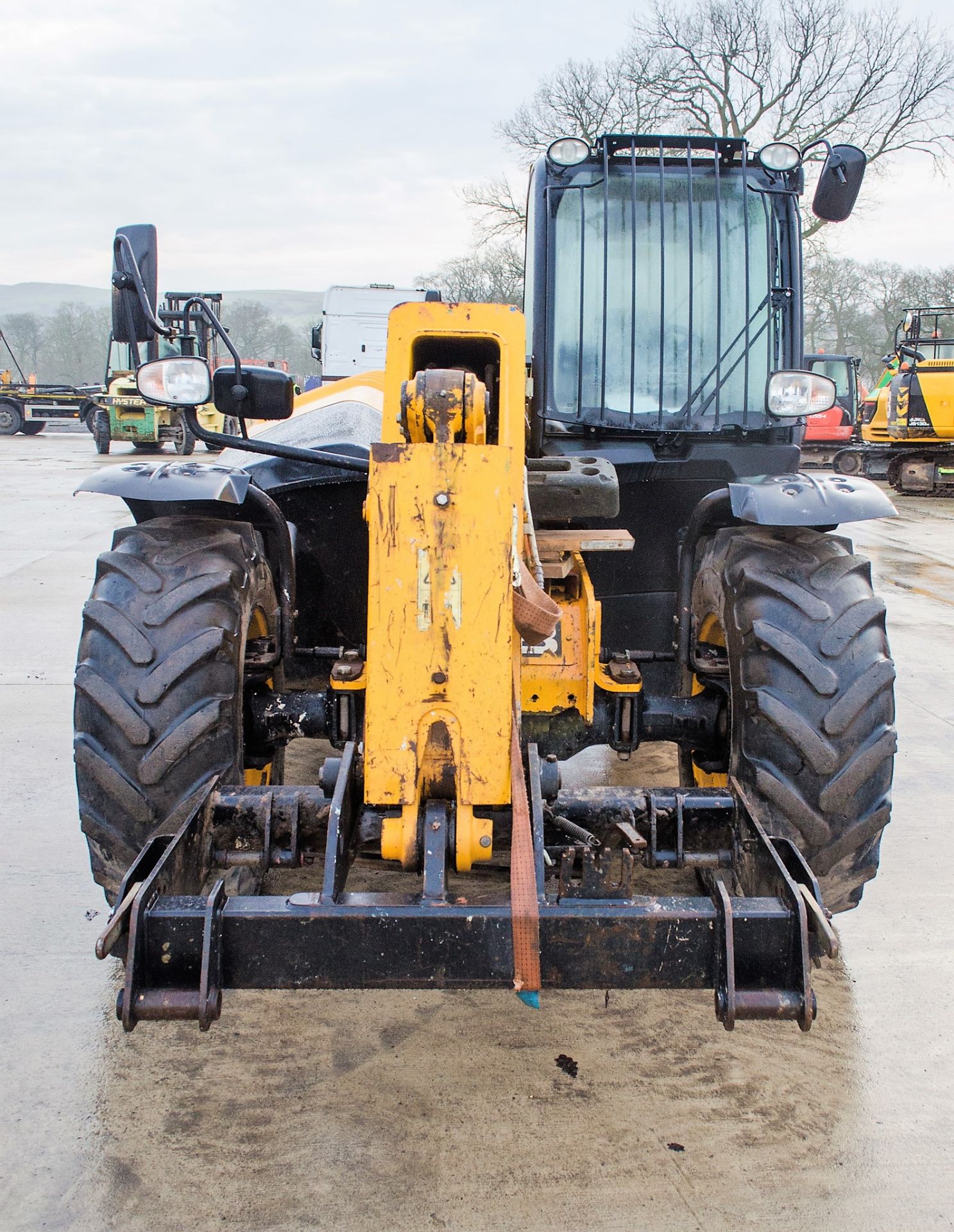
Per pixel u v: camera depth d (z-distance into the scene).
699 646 3.39
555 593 3.16
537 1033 2.88
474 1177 2.33
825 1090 2.66
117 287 2.89
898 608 8.68
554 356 4.23
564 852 2.21
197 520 3.14
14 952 3.25
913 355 17.67
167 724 2.71
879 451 19.62
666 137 4.14
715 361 4.23
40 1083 2.64
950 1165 2.40
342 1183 2.31
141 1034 2.85
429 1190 2.29
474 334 2.56
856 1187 2.33
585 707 3.09
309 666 4.34
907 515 15.76
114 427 24.12
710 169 4.16
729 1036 2.88
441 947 2.12
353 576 4.26
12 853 3.93
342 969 2.12
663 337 4.21
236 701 2.85
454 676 2.22
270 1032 2.87
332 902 2.14
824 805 2.69
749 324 4.21
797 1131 2.50
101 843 2.74
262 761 3.45
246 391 2.94
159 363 2.92
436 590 2.20
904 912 3.60
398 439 2.54
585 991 3.09
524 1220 2.21
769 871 2.31
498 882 3.26
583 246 4.19
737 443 4.26
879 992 3.12
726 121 29.02
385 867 3.05
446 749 2.27
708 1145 2.45
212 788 2.61
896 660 7.01
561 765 5.02
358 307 15.84
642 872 3.73
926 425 17.48
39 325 92.88
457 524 2.18
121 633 2.75
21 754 4.95
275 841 2.56
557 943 2.10
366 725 2.29
